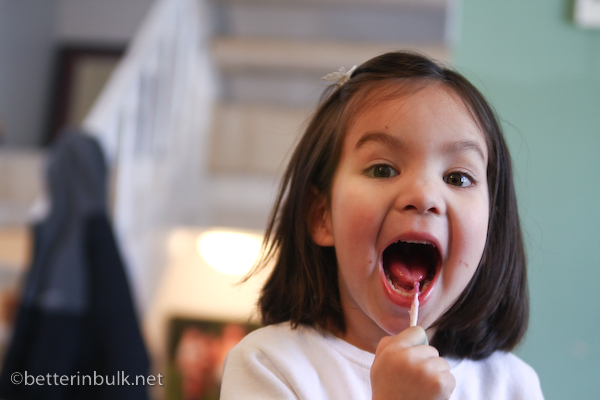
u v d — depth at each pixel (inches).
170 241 86.8
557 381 58.9
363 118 27.4
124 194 81.4
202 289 98.0
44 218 66.7
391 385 22.3
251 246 97.0
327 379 27.6
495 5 65.8
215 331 95.4
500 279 30.2
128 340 63.4
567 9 65.0
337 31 95.7
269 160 90.6
